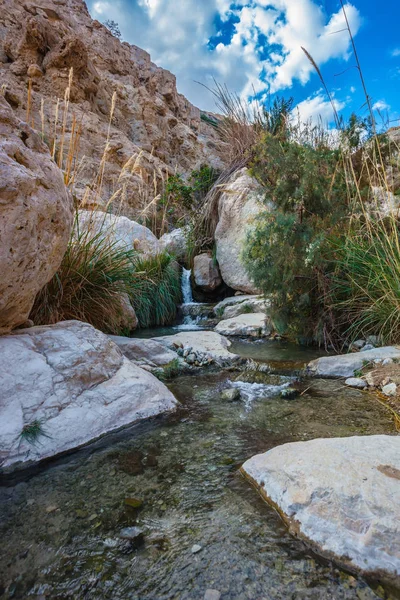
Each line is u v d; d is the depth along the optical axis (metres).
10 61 11.60
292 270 3.79
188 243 8.10
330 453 1.43
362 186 4.30
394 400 2.38
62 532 1.21
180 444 1.87
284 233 3.77
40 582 1.01
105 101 13.77
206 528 1.21
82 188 8.73
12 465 1.62
